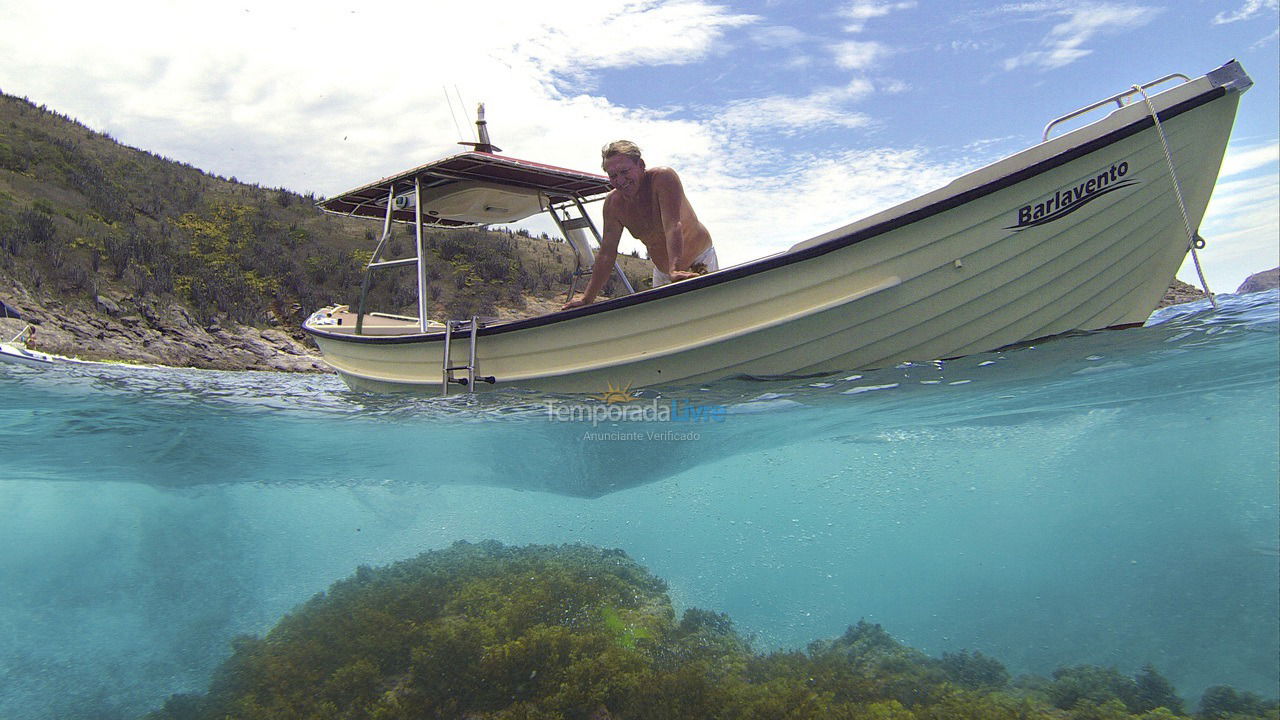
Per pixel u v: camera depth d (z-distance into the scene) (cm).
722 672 540
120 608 856
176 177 3070
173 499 948
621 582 735
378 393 764
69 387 697
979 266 483
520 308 2280
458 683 497
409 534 1098
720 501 982
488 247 2780
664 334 530
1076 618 904
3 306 1345
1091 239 490
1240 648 761
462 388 637
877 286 482
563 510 1070
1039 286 498
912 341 507
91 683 595
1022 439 795
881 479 938
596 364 557
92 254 1811
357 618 612
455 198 788
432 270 2452
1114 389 610
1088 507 1195
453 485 878
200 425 655
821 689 512
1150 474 1067
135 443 670
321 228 2858
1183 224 505
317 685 512
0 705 550
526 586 681
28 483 839
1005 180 459
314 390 891
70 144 2755
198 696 510
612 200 623
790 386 529
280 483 870
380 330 912
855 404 571
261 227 2653
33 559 1040
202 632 754
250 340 1767
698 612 649
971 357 521
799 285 492
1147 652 753
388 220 779
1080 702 515
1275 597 999
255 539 1091
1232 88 464
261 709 484
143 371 999
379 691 502
